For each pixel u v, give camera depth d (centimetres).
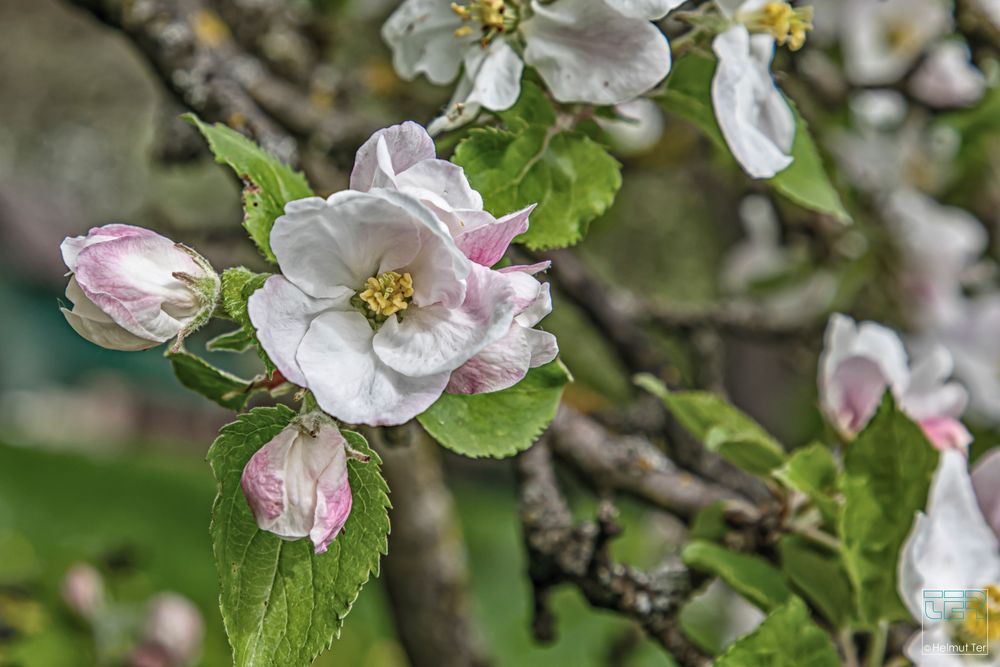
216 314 43
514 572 133
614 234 110
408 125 42
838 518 48
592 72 46
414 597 65
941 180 80
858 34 72
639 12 45
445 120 46
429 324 42
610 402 85
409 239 42
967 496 49
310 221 42
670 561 54
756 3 47
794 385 101
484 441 44
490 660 66
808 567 50
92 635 68
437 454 68
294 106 62
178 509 144
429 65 48
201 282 43
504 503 149
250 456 43
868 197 78
